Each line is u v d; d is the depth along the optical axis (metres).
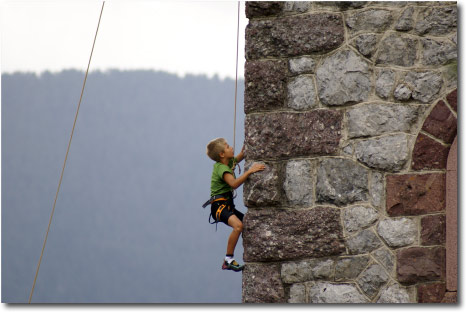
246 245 16.92
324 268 16.30
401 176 16.11
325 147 16.62
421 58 16.44
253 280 16.77
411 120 16.27
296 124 16.91
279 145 16.95
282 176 16.89
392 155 16.19
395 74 16.45
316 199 16.58
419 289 15.80
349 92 16.62
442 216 15.91
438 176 16.00
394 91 16.41
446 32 16.44
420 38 16.50
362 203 16.27
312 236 16.42
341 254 16.25
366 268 16.05
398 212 16.03
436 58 16.38
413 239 15.92
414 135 16.22
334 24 16.92
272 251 16.59
